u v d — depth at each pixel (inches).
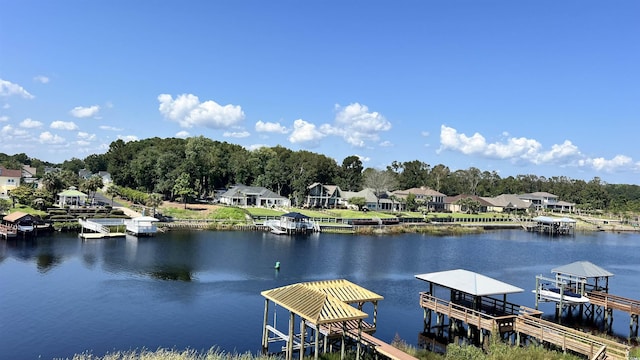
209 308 1466.5
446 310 1294.3
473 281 1296.8
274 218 3907.5
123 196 4685.0
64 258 2105.1
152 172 5137.8
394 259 2541.8
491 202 6565.0
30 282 1673.2
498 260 2667.3
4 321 1268.5
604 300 1471.5
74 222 3024.1
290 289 1093.8
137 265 2036.2
